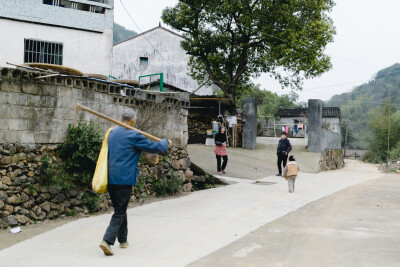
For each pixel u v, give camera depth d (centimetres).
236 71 2530
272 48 2277
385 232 557
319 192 1014
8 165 620
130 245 497
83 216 700
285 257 438
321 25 2211
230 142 2139
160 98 956
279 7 2191
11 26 1348
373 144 3953
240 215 686
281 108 4628
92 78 748
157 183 909
